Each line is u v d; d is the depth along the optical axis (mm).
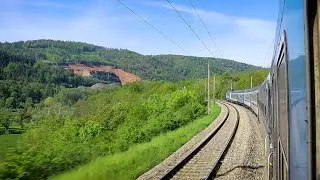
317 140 2691
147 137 32250
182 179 14617
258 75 139125
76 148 19297
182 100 60906
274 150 7926
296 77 3381
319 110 2658
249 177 15094
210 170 15531
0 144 16234
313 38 2732
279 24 5770
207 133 30344
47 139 39594
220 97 137500
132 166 17203
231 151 21469
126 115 50781
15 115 107750
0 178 12531
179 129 38281
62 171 15203
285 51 4461
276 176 7227
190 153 19719
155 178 14492
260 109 30375
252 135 28469
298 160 3291
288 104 4148
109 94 154250
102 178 14164
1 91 191000
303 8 2840
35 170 13711
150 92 138250
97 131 39594
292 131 3785
